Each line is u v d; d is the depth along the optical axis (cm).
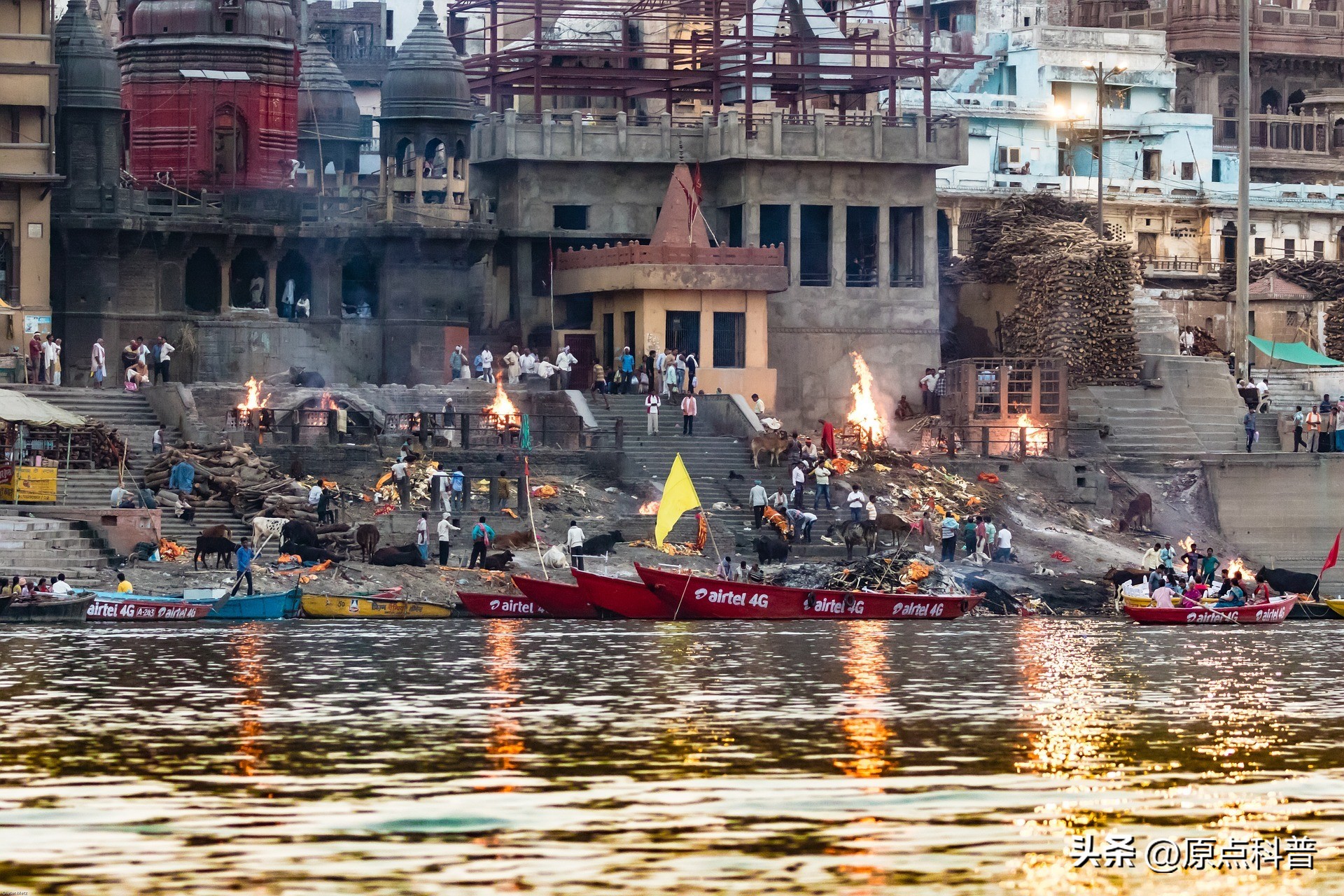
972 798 9644
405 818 9100
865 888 7994
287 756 10531
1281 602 18938
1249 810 9481
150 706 12094
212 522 18962
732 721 11800
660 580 17538
